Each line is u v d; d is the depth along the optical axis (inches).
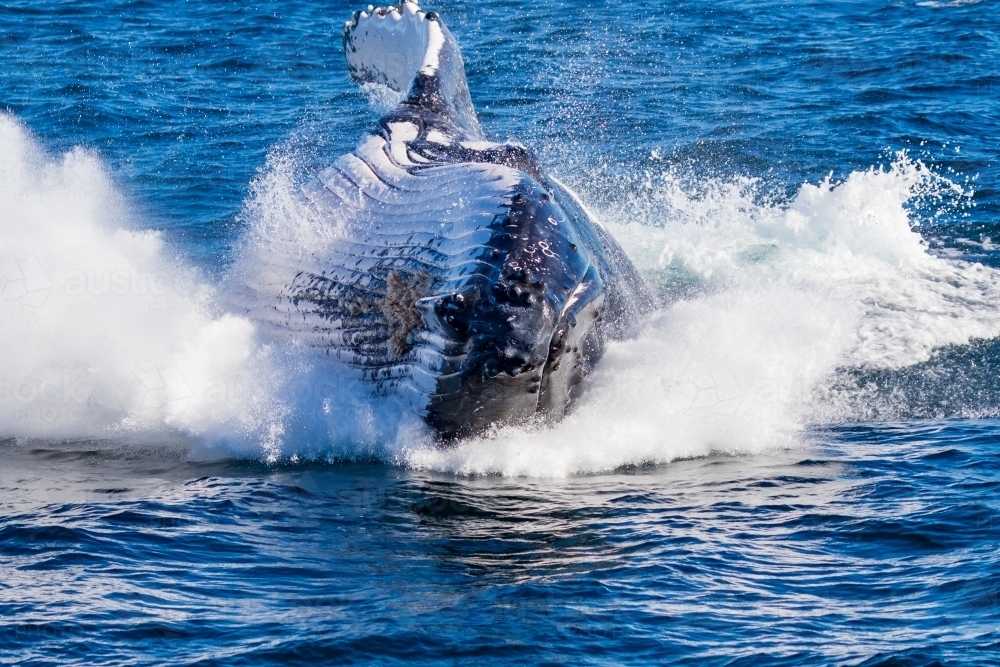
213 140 3966.5
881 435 1966.0
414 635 1294.3
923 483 1716.3
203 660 1242.0
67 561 1469.0
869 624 1312.7
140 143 3937.0
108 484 1755.7
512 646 1275.8
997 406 2108.8
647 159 3767.2
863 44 5128.0
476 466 1803.6
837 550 1507.1
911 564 1456.7
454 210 1820.9
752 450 1899.6
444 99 2341.3
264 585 1414.9
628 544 1529.3
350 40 2938.0
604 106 4313.5
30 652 1256.2
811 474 1775.3
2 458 1883.6
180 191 3452.3
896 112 4224.9
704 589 1402.6
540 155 3784.5
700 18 5556.1
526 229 1750.7
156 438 1964.8
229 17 5605.3
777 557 1489.9
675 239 3026.6
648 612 1348.4
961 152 3836.1
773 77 4702.3
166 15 5649.6
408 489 1731.1
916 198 3415.4
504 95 4436.5
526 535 1563.7
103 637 1286.9
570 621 1328.7
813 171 3673.7
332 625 1315.2
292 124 4136.3
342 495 1710.1
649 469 1822.1
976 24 5364.2
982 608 1328.7
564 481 1769.2
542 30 5324.8
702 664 1243.8
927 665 1217.4
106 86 4552.2
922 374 2239.2
